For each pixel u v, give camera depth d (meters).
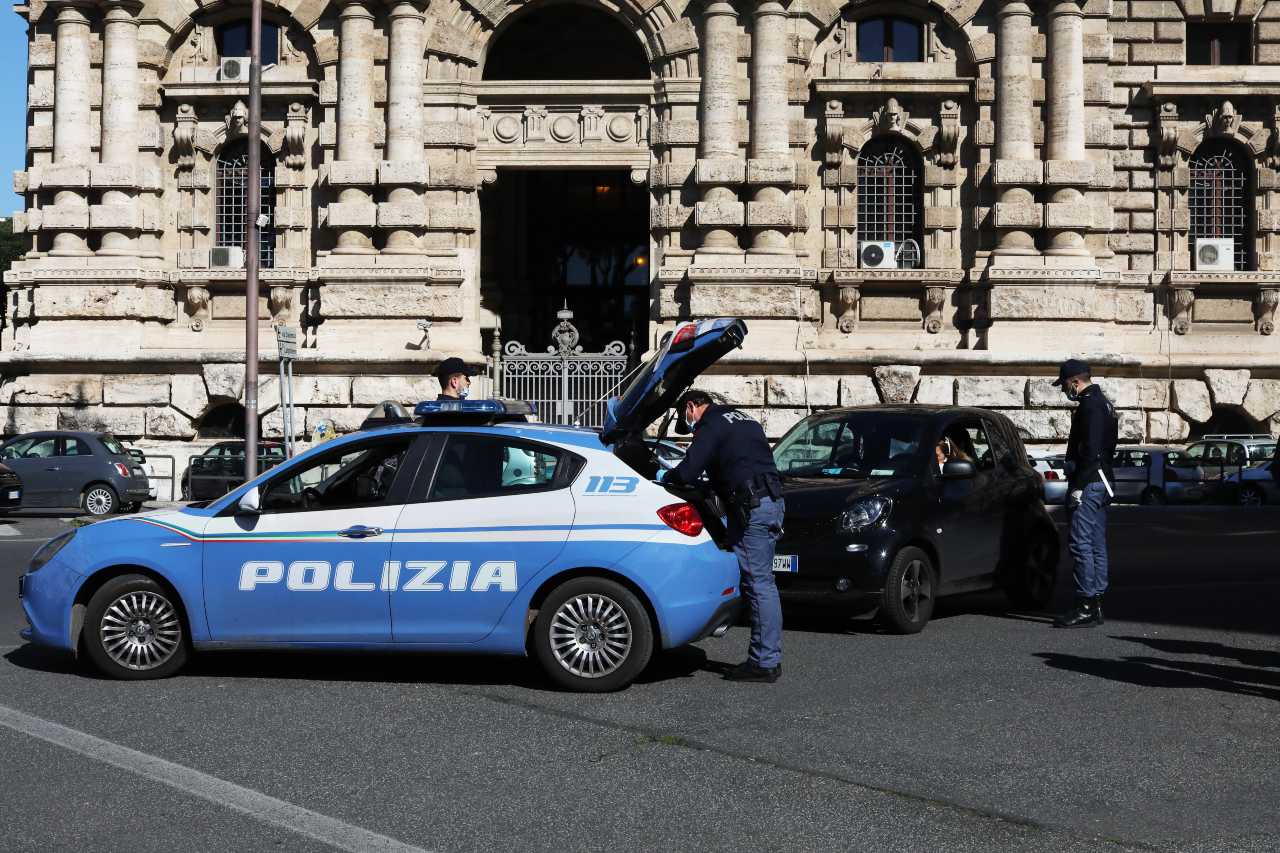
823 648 12.62
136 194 33.38
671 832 7.02
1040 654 12.31
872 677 11.17
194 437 33.09
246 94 33.19
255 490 10.92
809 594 13.34
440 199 32.75
